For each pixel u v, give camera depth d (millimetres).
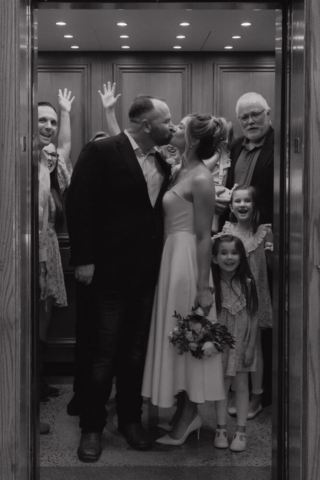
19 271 2342
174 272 3262
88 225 3275
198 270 3275
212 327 3186
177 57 5543
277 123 2756
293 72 2531
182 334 3141
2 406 2348
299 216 2432
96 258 3326
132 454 3398
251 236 3922
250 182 4227
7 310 2334
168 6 2629
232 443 3453
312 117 2324
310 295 2354
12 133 2299
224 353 3449
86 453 3303
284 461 2701
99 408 3363
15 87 2289
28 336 2533
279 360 2701
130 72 5551
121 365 3508
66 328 4898
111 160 3266
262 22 4609
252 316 3453
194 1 2602
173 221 3318
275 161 2795
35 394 2656
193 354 3166
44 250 4070
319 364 2365
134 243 3291
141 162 3344
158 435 3672
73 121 5555
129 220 3289
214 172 4512
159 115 3275
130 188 3270
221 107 5562
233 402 4062
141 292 3412
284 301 2678
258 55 5527
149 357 3346
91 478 3100
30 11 2533
